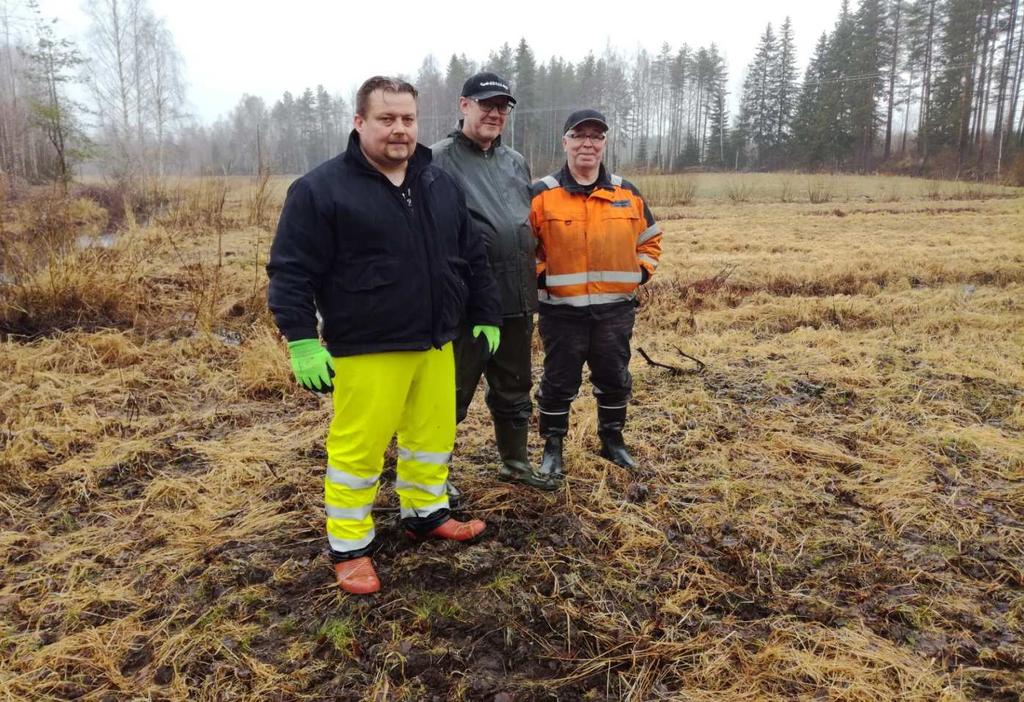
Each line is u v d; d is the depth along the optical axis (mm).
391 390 2504
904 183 31156
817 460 3881
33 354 5379
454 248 2629
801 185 30812
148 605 2596
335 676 2244
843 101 55656
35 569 2846
